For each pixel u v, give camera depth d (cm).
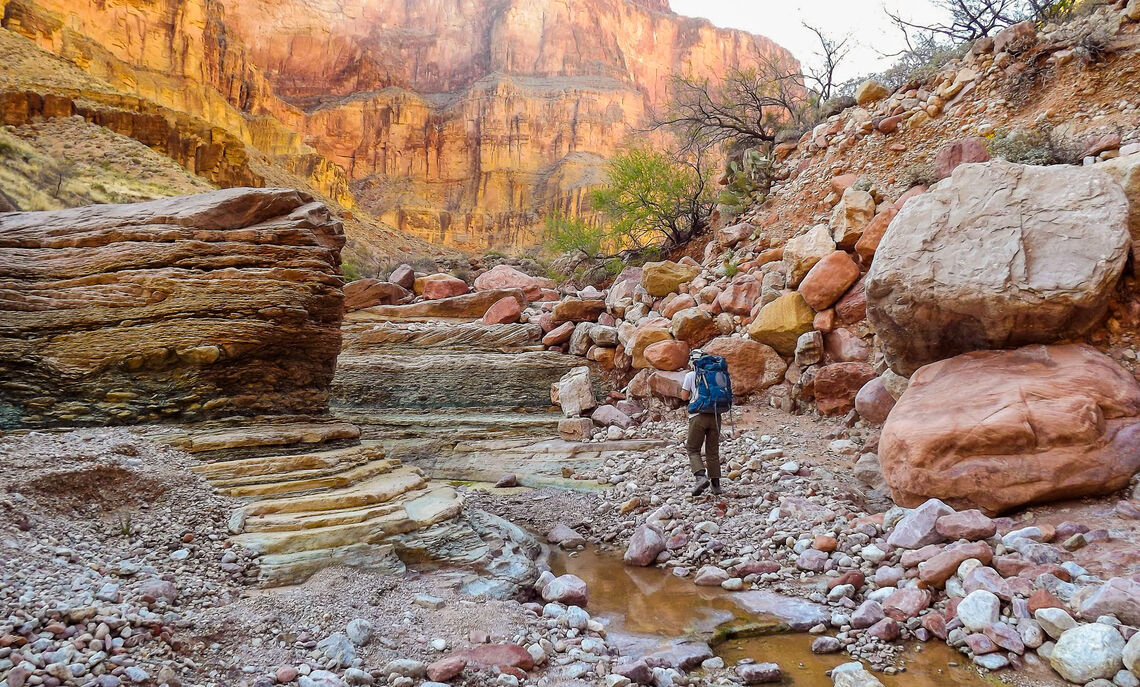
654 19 10431
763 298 946
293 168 6325
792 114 1482
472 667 319
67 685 247
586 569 521
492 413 1009
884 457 526
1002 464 466
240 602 360
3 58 3697
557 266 1869
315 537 439
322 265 666
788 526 547
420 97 8544
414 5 9962
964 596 383
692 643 373
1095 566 374
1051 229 549
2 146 2720
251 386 618
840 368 794
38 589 306
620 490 707
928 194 630
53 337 577
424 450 886
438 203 7950
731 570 489
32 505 384
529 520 644
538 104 8388
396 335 1216
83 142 3212
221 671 295
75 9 5859
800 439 758
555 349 1179
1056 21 1051
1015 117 957
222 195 664
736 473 686
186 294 600
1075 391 482
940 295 570
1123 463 449
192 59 6550
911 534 455
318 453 563
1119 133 796
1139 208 550
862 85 1232
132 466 452
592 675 329
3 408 538
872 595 416
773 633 393
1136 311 544
